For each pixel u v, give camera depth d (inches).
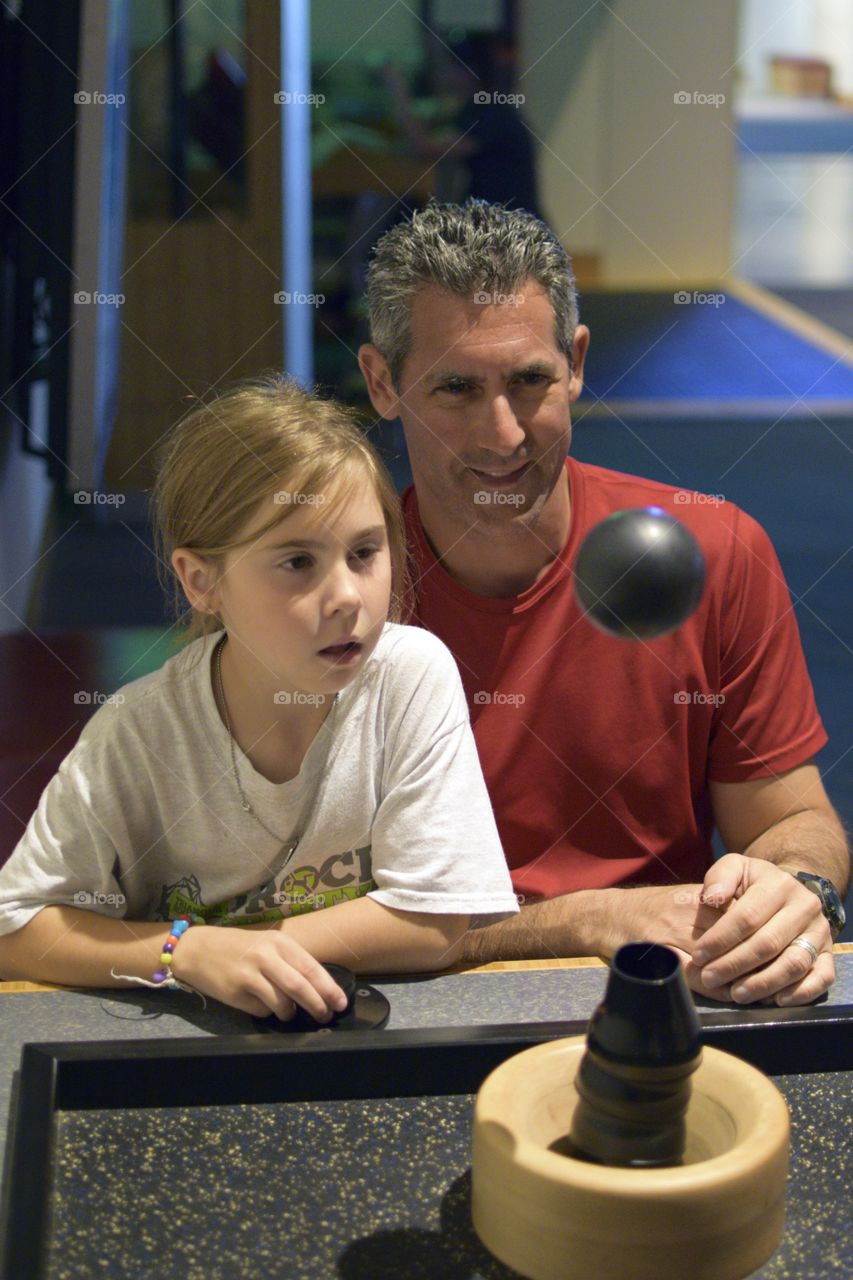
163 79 156.9
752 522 50.4
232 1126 28.0
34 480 142.0
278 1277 23.9
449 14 267.3
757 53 366.9
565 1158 23.8
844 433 204.5
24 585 123.9
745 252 320.2
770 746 49.4
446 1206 25.8
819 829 47.8
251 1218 25.3
